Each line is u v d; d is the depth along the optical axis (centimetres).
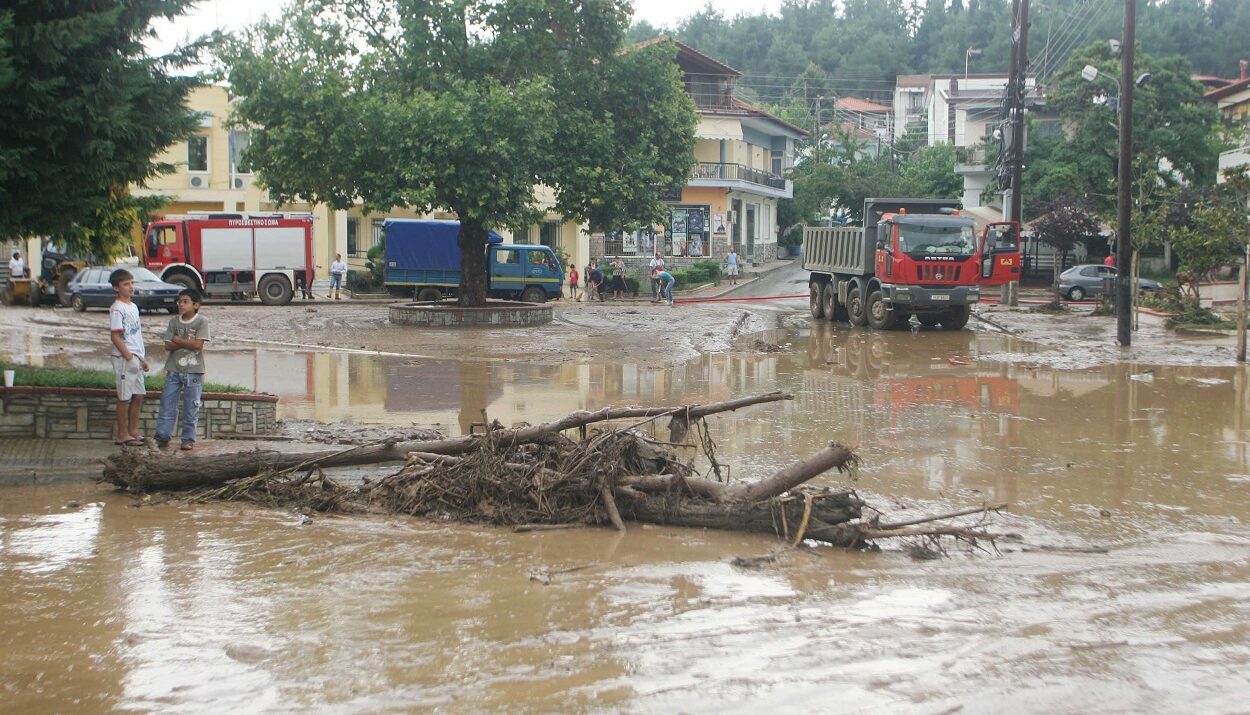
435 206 2747
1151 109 4584
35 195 1121
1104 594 690
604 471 877
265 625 627
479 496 905
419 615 645
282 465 989
